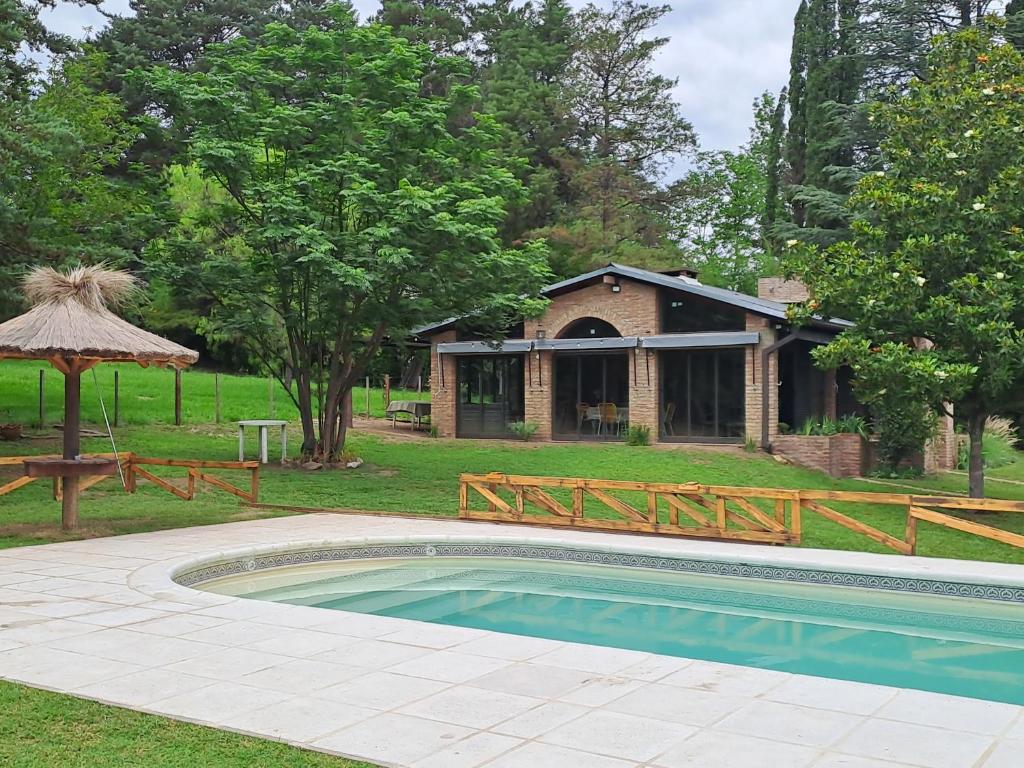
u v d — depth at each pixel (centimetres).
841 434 2470
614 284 2742
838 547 1509
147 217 2116
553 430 2886
